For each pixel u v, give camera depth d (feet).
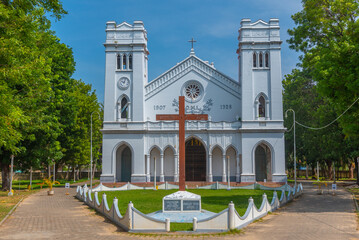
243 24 178.70
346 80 88.58
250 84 175.83
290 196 105.70
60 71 160.15
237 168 175.11
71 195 131.95
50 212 85.05
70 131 194.80
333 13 120.67
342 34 118.21
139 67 180.86
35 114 113.70
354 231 58.49
